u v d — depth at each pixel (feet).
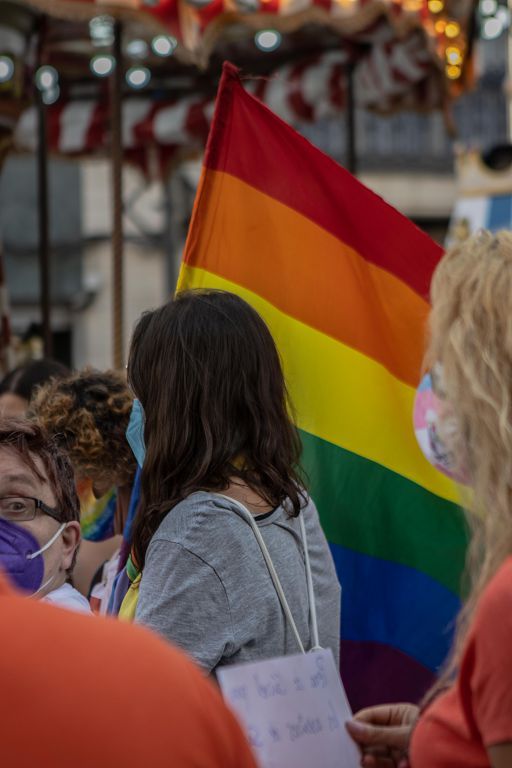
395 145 78.23
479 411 7.23
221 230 13.03
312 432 13.04
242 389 10.45
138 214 72.54
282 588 10.11
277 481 10.41
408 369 13.38
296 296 13.19
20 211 75.31
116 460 14.07
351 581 13.03
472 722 6.70
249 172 13.16
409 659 12.96
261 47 33.04
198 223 12.95
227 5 24.07
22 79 26.63
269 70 35.50
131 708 4.94
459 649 7.20
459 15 29.76
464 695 6.73
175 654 5.30
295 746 8.33
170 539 9.86
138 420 11.71
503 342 7.27
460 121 76.23
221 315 10.66
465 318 7.47
